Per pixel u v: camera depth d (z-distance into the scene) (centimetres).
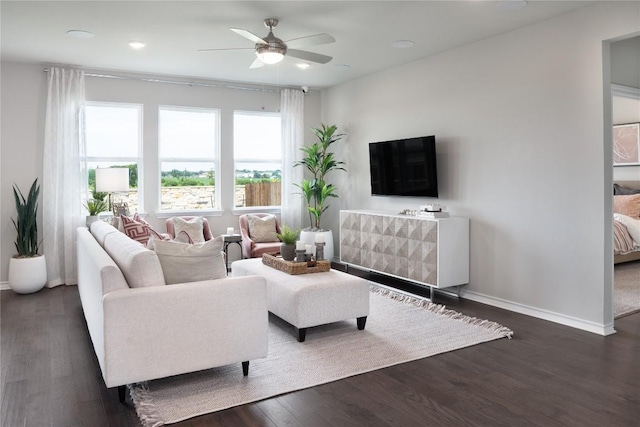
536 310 429
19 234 527
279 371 309
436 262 473
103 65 568
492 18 406
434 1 365
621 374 304
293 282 380
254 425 243
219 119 666
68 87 558
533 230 429
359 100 655
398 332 387
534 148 425
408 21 412
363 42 476
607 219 378
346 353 341
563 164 402
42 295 515
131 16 397
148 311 262
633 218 689
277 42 386
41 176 560
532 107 425
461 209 502
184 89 639
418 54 526
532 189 428
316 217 680
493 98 461
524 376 302
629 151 741
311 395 277
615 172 761
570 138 396
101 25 420
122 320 256
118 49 496
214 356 283
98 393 280
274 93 702
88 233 433
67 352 346
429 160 521
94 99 587
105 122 606
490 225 469
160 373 267
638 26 347
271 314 443
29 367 318
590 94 380
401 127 579
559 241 408
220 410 258
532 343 362
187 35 449
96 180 529
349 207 686
